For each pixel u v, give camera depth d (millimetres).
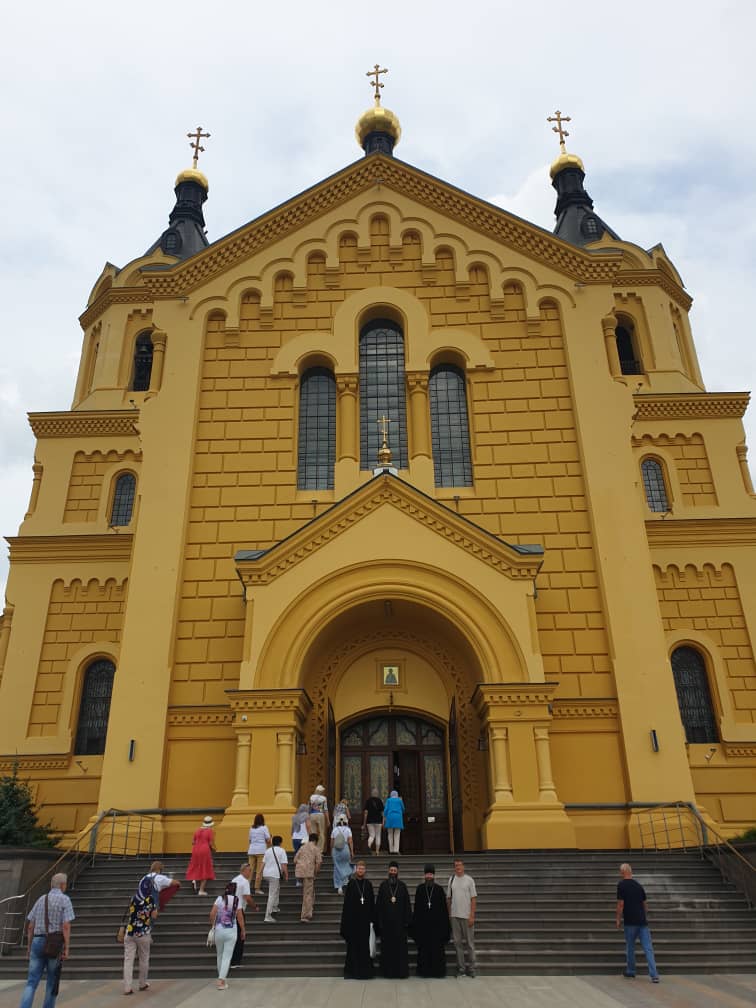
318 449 26109
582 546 23938
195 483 25031
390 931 13164
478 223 28391
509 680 20984
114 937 15125
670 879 17234
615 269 27500
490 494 24719
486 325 27062
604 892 16453
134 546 23781
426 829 22219
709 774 26703
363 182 29188
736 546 29797
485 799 21750
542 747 20219
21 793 22812
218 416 25969
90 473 32219
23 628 29219
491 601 21766
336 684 23141
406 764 22938
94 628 29266
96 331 37250
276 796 19859
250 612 21750
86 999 11758
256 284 27719
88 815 26516
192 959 14000
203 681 22500
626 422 25203
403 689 23156
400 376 27062
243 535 24344
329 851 20844
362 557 22312
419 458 25172
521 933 14617
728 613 28922
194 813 20953
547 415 25750
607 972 13422
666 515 30844
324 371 27250
